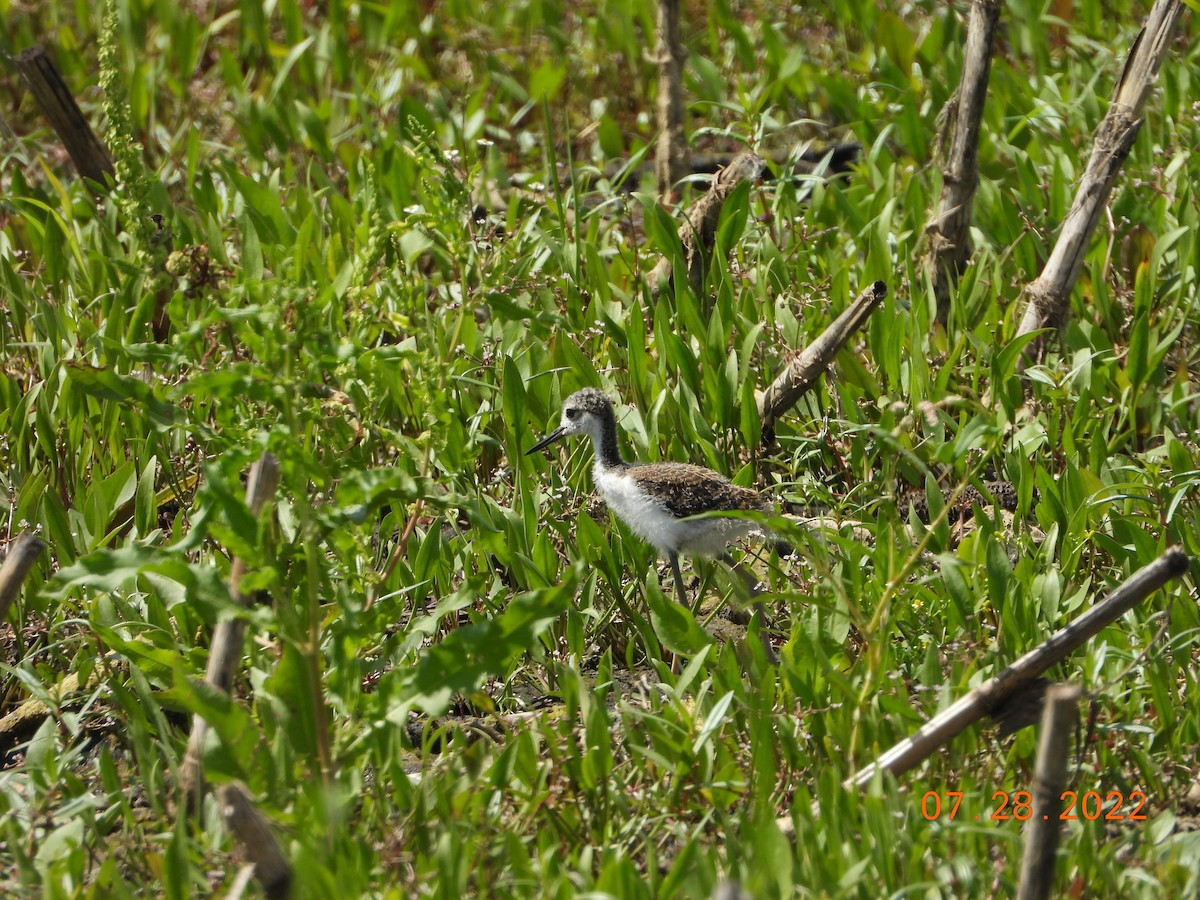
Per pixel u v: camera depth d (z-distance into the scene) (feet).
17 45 67.10
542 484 36.88
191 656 28.45
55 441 36.78
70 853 22.38
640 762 25.85
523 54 66.13
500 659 22.67
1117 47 58.39
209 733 22.68
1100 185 39.32
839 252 45.83
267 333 22.75
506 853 23.25
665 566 37.11
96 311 43.75
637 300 38.47
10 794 26.03
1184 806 25.98
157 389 36.42
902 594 29.53
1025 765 25.95
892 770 23.97
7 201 48.75
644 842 23.89
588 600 32.07
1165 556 22.90
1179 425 39.04
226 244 46.24
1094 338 40.96
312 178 54.90
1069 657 27.99
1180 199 45.24
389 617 25.38
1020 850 22.76
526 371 39.37
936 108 54.85
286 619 22.59
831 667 26.25
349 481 22.61
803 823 22.77
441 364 26.61
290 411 22.65
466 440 36.04
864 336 42.37
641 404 38.65
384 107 58.80
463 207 40.09
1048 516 33.45
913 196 46.19
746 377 37.04
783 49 59.41
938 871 22.50
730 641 28.27
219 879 22.93
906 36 59.41
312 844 21.47
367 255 28.99
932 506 32.24
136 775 27.43
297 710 23.48
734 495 32.86
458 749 25.98
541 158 58.75
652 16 63.77
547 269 46.39
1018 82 55.16
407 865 23.38
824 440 37.73
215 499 21.79
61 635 31.60
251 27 63.26
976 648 28.19
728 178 41.45
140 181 29.14
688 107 58.49
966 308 41.55
